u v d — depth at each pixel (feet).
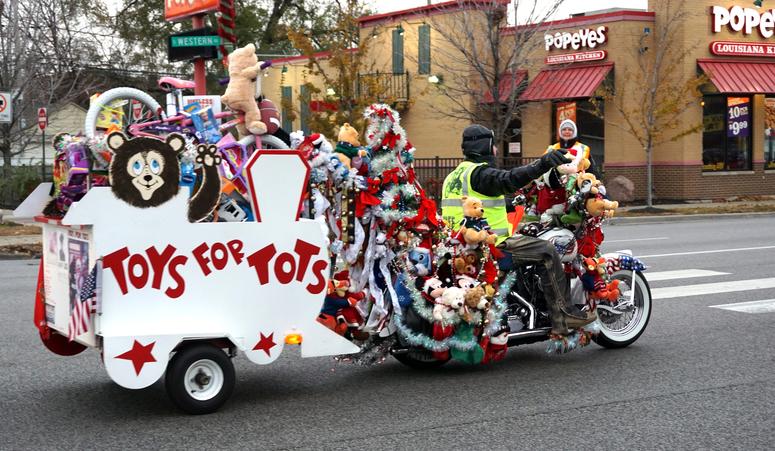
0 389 20.65
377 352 21.26
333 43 82.02
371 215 20.84
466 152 22.35
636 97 90.07
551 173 23.13
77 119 99.60
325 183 20.43
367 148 21.17
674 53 90.33
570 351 24.99
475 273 21.42
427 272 21.15
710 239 56.70
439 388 20.95
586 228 23.82
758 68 93.40
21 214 20.01
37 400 19.71
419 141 98.94
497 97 77.30
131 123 22.56
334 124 74.43
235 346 19.06
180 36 45.78
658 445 16.75
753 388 20.94
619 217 75.61
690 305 32.07
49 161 107.24
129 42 132.57
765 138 98.07
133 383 17.53
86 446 16.52
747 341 26.14
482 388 20.95
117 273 17.46
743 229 64.64
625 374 22.30
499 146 80.84
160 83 23.20
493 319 21.58
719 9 91.20
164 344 17.79
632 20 89.51
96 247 17.25
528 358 24.31
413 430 17.60
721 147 95.45
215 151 18.12
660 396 20.21
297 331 19.26
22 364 23.09
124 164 17.34
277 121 21.90
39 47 73.10
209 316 18.34
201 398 18.49
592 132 94.89
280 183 18.81
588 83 89.45
